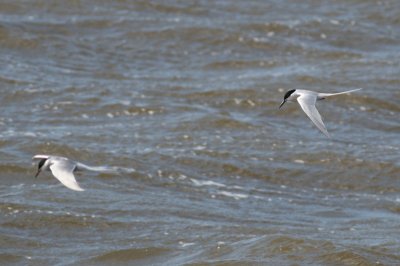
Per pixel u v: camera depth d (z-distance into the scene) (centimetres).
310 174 2703
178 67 3566
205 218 2330
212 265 1983
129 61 3591
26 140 2764
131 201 2403
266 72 3509
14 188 2445
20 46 3581
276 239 2070
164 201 2425
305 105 1505
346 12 4228
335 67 3566
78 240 2177
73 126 2930
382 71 3522
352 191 2634
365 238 2188
